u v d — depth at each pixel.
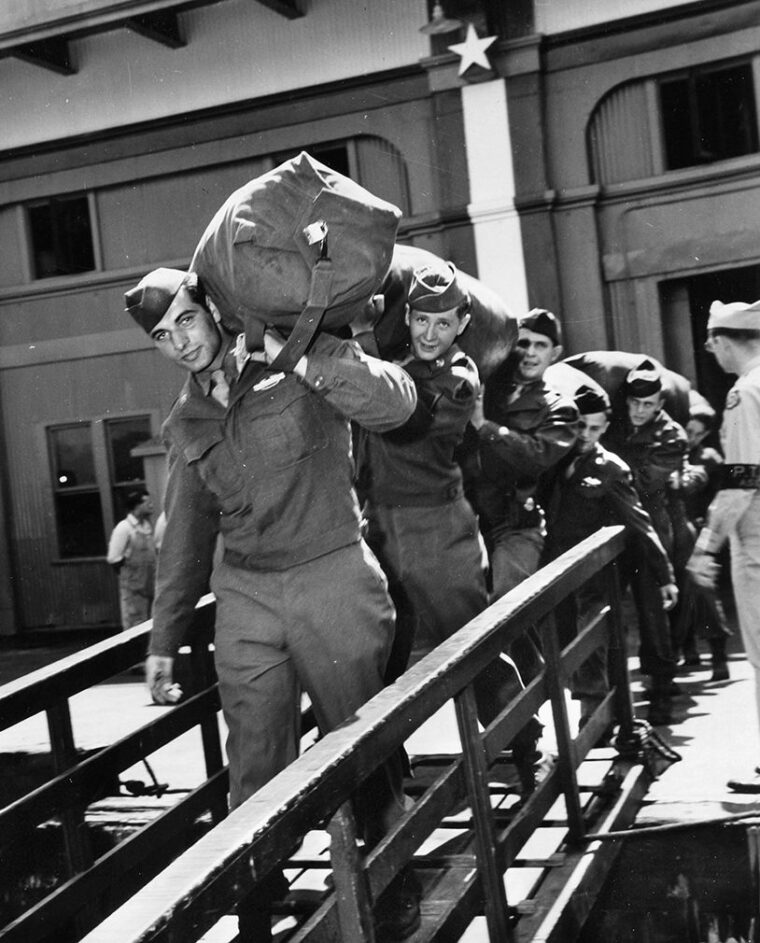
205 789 4.10
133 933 1.86
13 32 12.47
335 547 3.30
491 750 3.33
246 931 3.38
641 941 3.98
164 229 13.38
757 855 3.94
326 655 3.29
